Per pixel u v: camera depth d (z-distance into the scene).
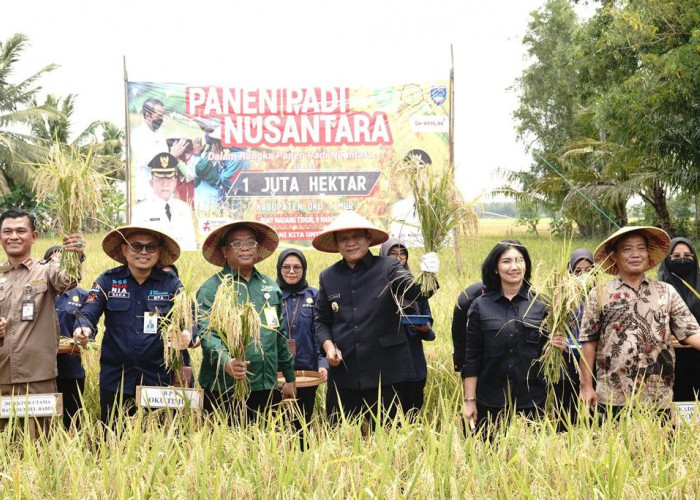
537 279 5.72
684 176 21.14
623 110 19.33
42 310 6.16
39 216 8.22
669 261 6.92
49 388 6.21
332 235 6.57
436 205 5.88
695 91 18.34
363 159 17.27
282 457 4.88
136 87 16.98
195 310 5.71
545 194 30.66
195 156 17.16
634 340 5.73
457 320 6.61
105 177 6.00
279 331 6.23
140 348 6.11
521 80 39.97
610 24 20.25
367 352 6.18
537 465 4.73
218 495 4.29
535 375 5.86
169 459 4.73
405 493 4.37
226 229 6.19
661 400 5.72
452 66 17.00
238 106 17.22
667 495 4.43
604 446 4.92
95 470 4.64
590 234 33.38
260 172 17.28
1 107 37.78
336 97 17.20
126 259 6.27
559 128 38.53
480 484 4.35
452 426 5.07
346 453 4.98
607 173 26.69
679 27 19.38
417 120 17.11
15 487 4.27
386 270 6.25
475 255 15.77
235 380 5.64
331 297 6.32
